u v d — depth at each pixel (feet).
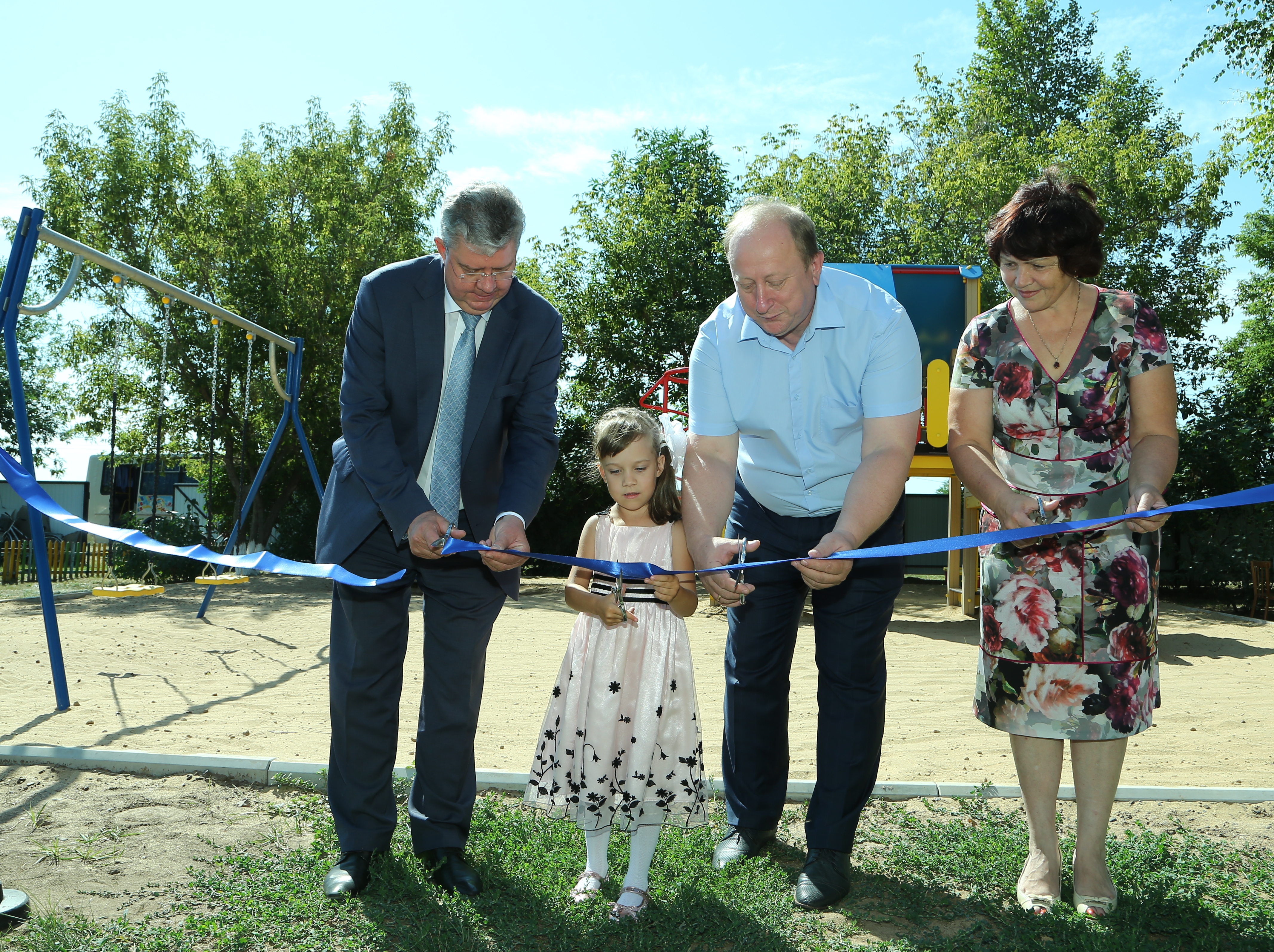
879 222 67.36
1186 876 9.18
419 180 74.90
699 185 79.77
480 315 9.25
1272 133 51.16
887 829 10.91
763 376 9.42
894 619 35.37
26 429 18.97
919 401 9.18
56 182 66.39
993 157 64.85
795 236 8.15
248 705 17.87
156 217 68.39
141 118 68.64
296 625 30.94
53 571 55.77
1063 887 9.05
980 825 10.95
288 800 11.55
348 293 69.62
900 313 9.16
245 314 67.46
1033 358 8.94
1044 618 8.78
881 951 7.75
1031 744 9.04
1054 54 93.97
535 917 8.30
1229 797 11.82
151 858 9.69
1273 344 78.23
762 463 9.77
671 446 11.32
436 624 9.43
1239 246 86.07
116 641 26.45
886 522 9.46
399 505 8.79
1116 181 57.72
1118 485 8.90
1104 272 59.31
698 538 9.17
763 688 9.95
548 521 72.23
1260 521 52.13
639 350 72.49
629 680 9.16
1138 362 8.83
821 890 8.75
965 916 8.62
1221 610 49.49
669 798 8.88
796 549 9.79
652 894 8.79
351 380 9.37
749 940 7.85
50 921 7.75
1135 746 15.44
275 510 71.51
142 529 59.57
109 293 66.85
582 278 74.95
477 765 13.64
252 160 71.92
